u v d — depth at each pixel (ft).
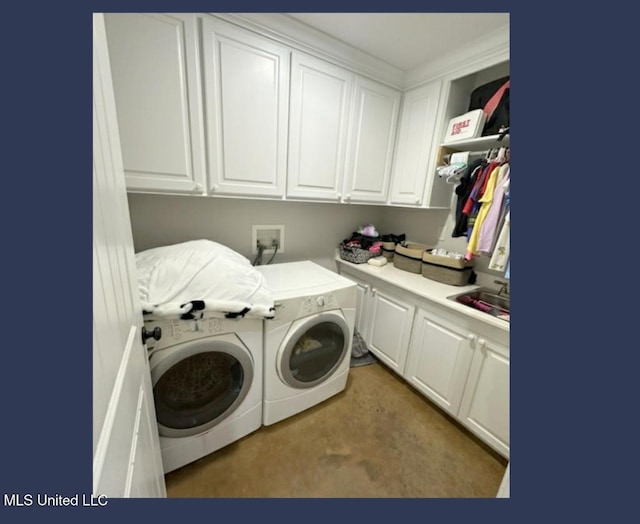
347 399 6.02
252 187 5.06
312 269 6.25
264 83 4.74
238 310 3.92
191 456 4.28
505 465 4.66
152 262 3.79
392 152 6.80
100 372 1.38
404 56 5.58
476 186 5.27
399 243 7.55
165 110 4.07
